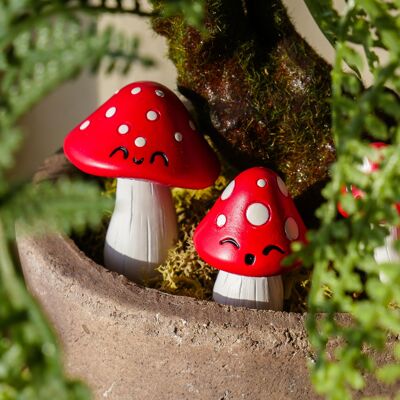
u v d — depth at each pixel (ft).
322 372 0.91
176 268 1.28
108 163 1.17
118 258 1.28
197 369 1.11
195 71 1.28
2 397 0.86
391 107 0.89
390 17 0.89
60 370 0.79
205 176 1.21
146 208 1.26
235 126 1.27
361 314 0.89
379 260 1.18
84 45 0.84
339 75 0.93
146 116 1.19
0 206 0.84
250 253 1.13
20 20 0.87
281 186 1.16
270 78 1.27
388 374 0.90
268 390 1.11
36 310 0.81
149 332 1.11
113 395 1.18
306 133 1.26
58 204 0.84
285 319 1.09
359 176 0.89
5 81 0.85
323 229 0.91
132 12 0.92
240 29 1.26
